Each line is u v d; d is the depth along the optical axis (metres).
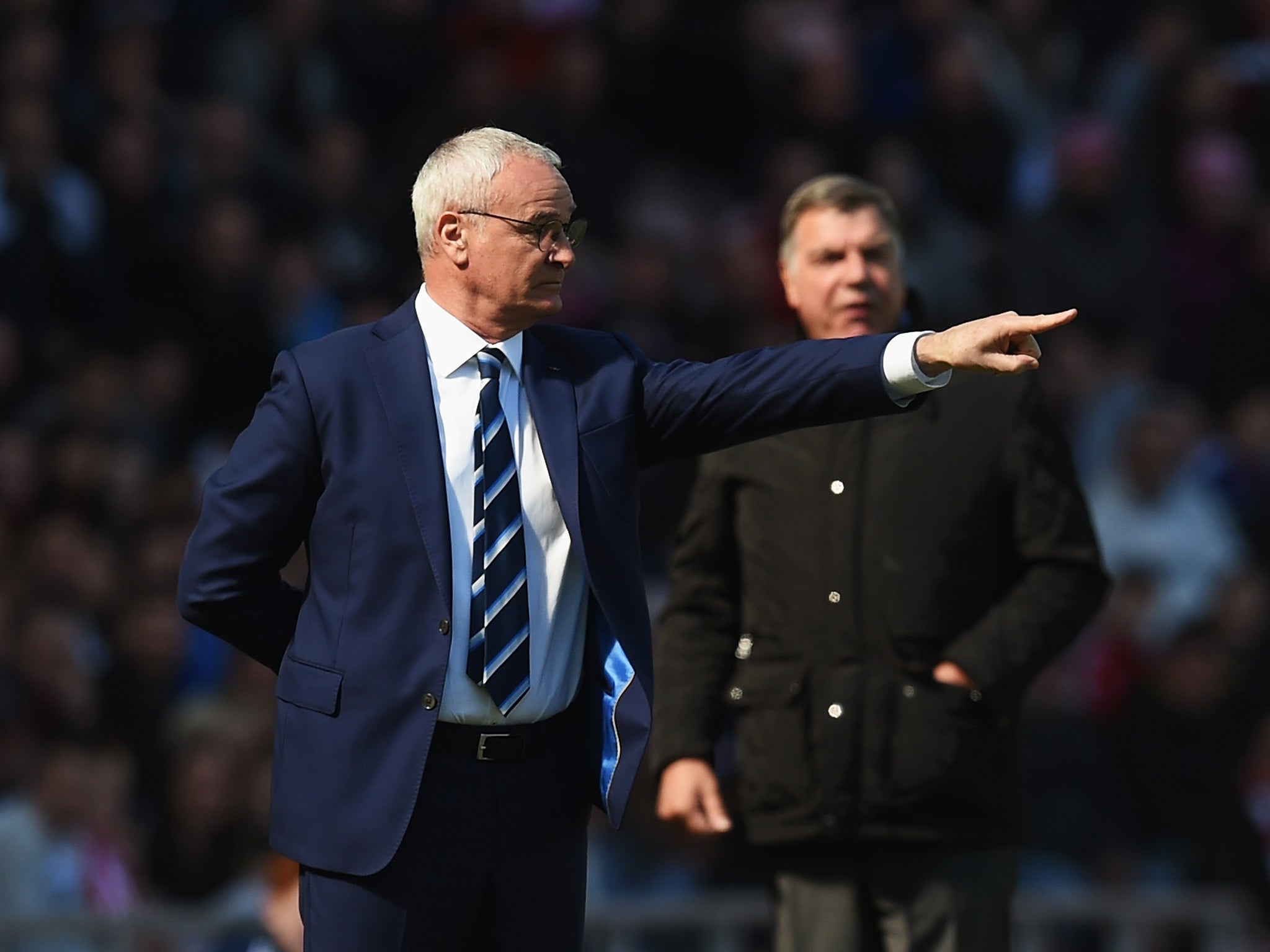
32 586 30.22
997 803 14.69
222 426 35.38
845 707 14.69
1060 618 14.58
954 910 14.60
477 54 43.34
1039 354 11.51
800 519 15.05
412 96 42.91
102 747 27.98
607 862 26.56
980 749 14.59
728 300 38.31
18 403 33.88
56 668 28.61
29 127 35.50
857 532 14.86
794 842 14.84
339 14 42.22
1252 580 33.44
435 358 12.15
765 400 12.09
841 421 12.08
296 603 12.50
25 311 34.91
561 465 11.99
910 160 42.31
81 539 30.89
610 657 12.06
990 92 44.66
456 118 39.28
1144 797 31.00
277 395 12.07
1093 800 29.75
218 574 12.05
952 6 45.59
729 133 44.34
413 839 11.80
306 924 12.05
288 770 11.94
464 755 11.85
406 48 42.97
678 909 22.86
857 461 14.98
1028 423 14.88
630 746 11.87
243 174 38.28
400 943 11.85
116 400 34.19
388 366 12.08
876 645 14.73
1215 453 38.66
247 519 11.98
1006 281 40.47
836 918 14.88
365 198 39.56
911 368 11.70
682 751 15.26
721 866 26.72
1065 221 40.53
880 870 14.75
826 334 15.20
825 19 45.69
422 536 11.79
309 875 12.03
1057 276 40.16
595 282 38.66
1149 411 36.84
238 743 26.94
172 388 34.88
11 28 39.34
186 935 22.31
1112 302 40.28
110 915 22.22
